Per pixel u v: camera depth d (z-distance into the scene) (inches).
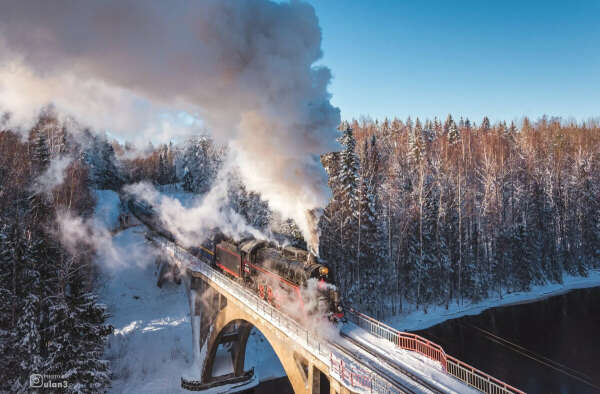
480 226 1763.0
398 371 503.2
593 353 1203.2
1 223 976.9
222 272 1099.3
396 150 2359.7
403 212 1567.4
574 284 1862.7
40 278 906.1
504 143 2642.7
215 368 1176.2
